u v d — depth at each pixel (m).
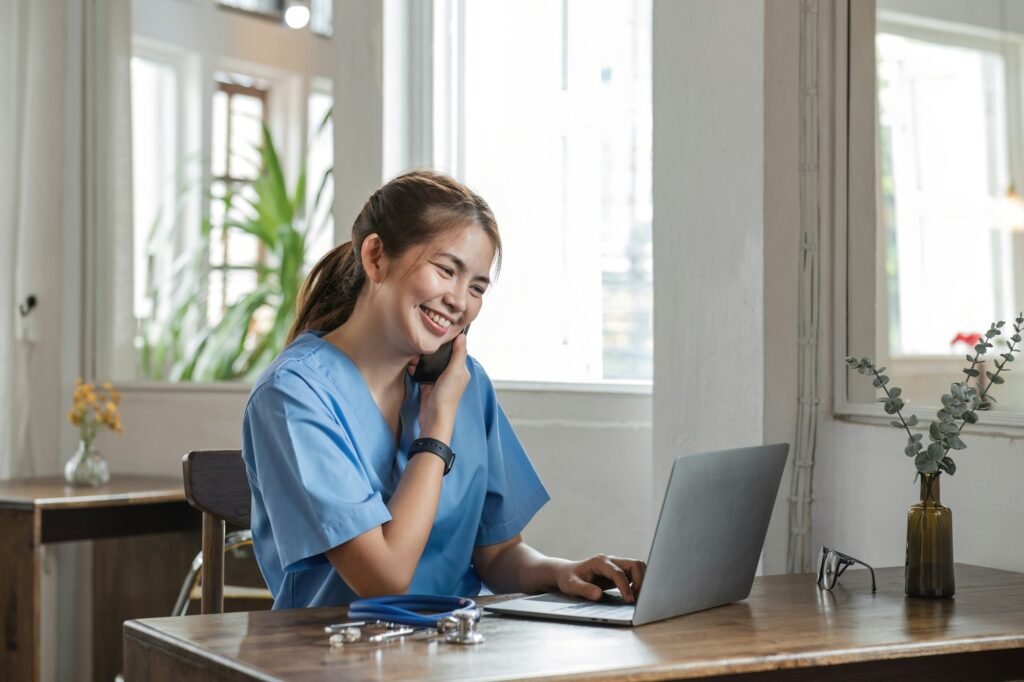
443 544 1.86
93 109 3.87
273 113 4.29
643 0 2.94
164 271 4.03
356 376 1.80
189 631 1.44
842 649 1.36
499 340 3.11
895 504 2.19
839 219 2.39
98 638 3.74
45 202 3.78
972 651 1.47
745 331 2.34
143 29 3.98
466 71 3.18
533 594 1.87
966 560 2.07
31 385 3.77
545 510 2.92
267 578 1.83
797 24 2.35
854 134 2.45
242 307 3.90
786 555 2.34
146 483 3.49
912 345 2.81
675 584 1.51
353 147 3.22
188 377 3.91
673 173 2.47
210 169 4.20
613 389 2.84
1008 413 2.06
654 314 2.52
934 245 3.28
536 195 3.08
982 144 3.59
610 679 1.23
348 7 3.23
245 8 4.26
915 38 3.40
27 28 3.75
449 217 1.76
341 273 1.88
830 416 2.35
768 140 2.31
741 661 1.30
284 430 1.67
